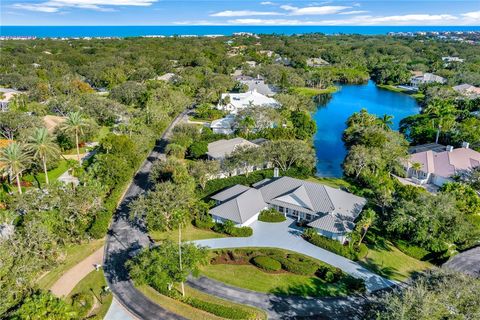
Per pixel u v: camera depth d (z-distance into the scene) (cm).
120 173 7256
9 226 5347
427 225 5516
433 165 8462
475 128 10425
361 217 6059
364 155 7850
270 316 4388
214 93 15212
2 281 3947
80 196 5731
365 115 11538
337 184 8031
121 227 6272
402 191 6656
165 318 4347
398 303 3469
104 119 11775
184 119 13138
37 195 5588
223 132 11450
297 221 6525
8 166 6738
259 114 11262
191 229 6278
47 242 4822
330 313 4456
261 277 5081
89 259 5422
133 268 4516
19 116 9494
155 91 13975
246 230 6062
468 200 6444
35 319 3600
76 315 3931
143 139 9112
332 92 19788
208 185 7450
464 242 5703
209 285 4906
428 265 5434
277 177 7731
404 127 11812
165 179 7200
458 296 3522
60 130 9075
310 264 5225
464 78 19200
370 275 5156
